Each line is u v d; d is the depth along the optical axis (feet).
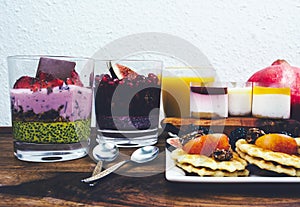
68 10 3.27
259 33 3.31
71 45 3.31
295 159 1.78
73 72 2.01
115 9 3.28
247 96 2.40
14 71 1.99
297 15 3.29
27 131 2.01
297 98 2.41
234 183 1.59
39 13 3.27
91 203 1.46
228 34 3.31
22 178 1.75
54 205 1.43
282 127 2.31
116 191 1.59
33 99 1.97
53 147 2.03
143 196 1.53
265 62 3.34
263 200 1.48
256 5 3.28
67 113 2.02
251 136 2.11
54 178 1.76
